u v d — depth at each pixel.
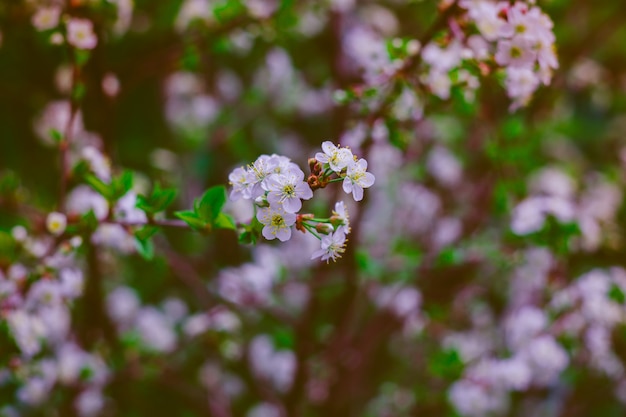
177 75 1.41
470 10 0.87
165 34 1.26
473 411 1.14
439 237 1.37
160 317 1.27
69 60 0.96
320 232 0.74
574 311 1.12
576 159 1.68
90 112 1.18
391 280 1.18
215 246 1.39
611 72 1.78
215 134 1.44
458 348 1.20
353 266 1.16
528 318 1.12
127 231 0.87
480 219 1.35
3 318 0.90
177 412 1.33
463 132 1.42
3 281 0.91
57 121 1.17
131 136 1.54
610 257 1.31
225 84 1.49
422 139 1.37
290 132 1.59
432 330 1.33
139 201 0.82
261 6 1.04
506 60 0.84
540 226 1.05
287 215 0.74
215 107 1.45
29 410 1.09
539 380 1.15
